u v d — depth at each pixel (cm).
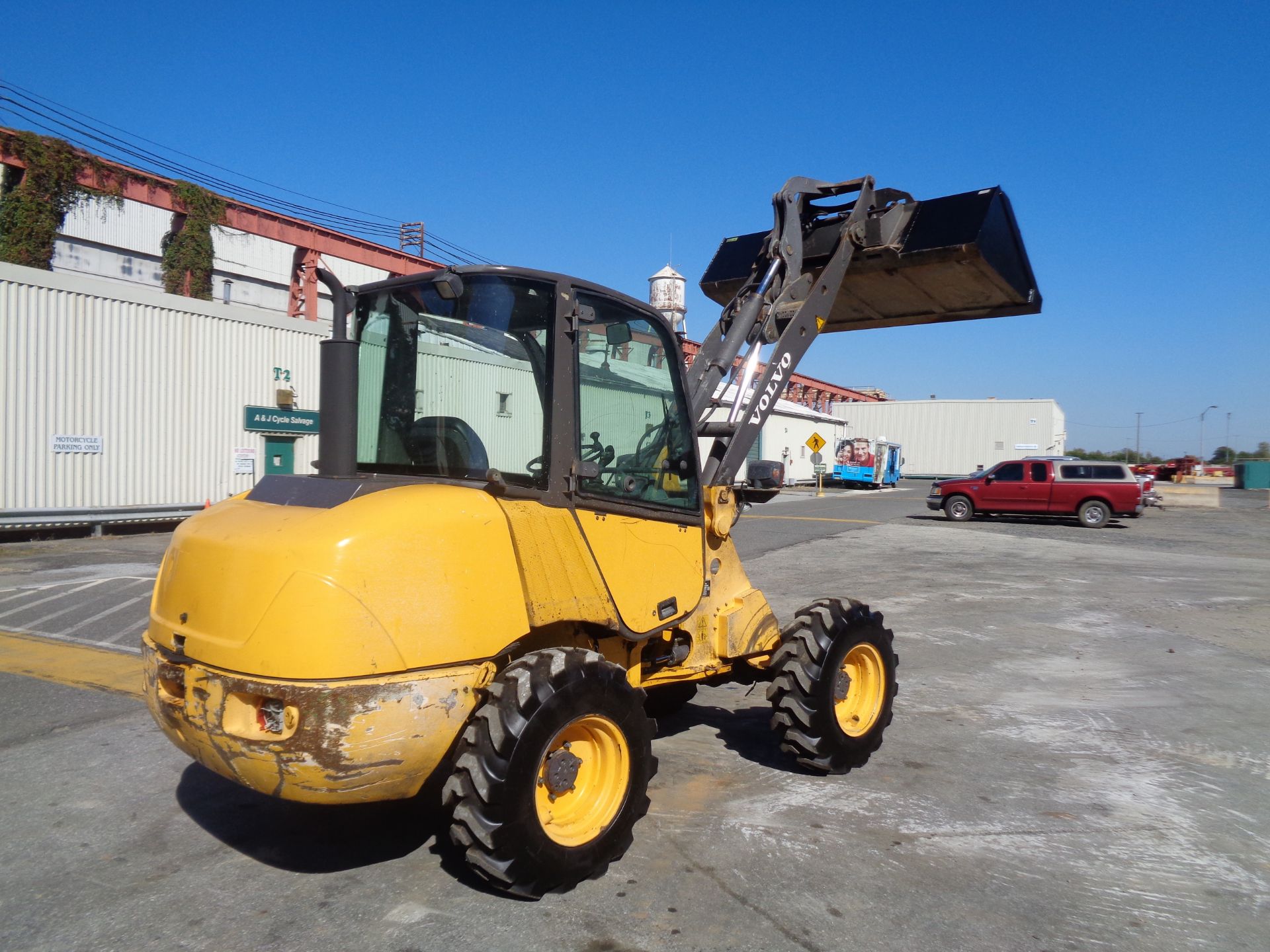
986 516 2781
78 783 477
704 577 452
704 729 603
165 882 368
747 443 502
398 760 312
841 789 491
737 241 647
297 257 2466
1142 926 350
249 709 309
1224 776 532
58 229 1952
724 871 386
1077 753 571
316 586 299
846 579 1349
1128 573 1462
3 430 1457
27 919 338
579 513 372
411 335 388
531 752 328
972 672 791
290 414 1936
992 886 381
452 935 328
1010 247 604
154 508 1669
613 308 401
